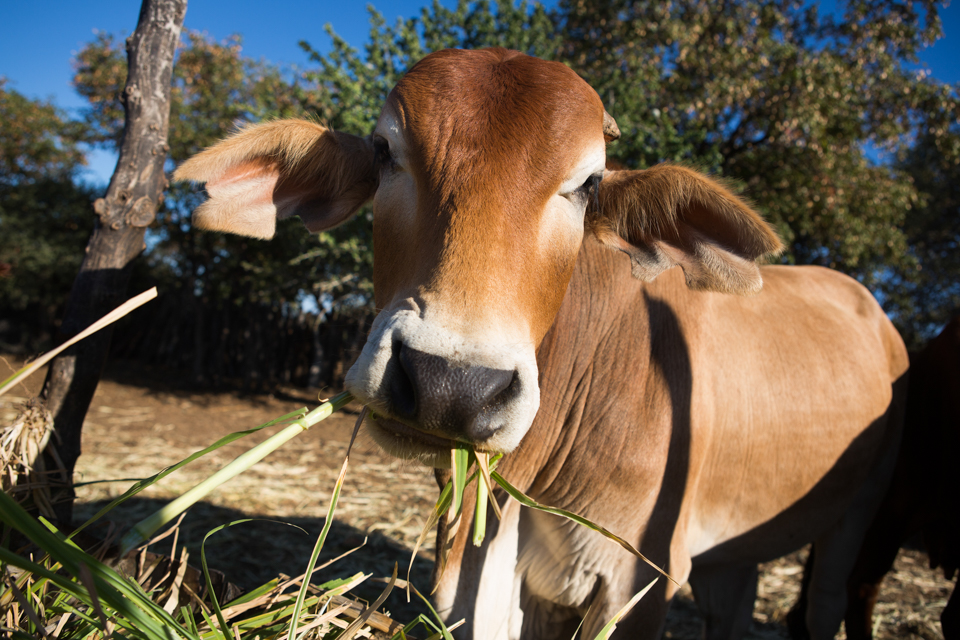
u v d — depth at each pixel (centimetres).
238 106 1244
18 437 215
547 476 236
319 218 246
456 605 227
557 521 235
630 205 224
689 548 265
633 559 228
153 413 1027
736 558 296
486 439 144
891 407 354
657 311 244
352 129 927
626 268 247
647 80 1073
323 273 1226
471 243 152
